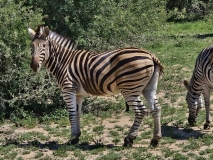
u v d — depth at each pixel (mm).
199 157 11070
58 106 16500
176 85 20125
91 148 12336
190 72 22562
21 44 15797
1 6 15953
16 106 15961
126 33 17406
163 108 16516
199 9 46531
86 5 17312
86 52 12617
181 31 40156
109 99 18406
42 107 16328
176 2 45312
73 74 12492
